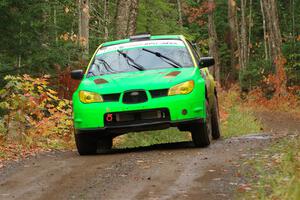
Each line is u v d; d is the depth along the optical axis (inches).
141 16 1605.6
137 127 571.5
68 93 936.3
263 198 336.8
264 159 461.1
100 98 579.2
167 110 569.3
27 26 903.7
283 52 2250.2
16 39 916.0
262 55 3329.2
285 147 498.9
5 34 909.8
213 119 729.6
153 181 407.8
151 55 641.6
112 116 574.2
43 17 951.6
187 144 641.0
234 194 354.9
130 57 642.8
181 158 502.3
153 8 1641.2
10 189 412.5
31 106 738.2
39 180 439.5
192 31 3164.4
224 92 2210.9
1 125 711.7
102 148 671.8
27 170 490.3
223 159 482.3
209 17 2378.2
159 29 1652.3
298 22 2844.5
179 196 359.3
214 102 730.2
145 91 572.1
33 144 697.0
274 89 2244.1
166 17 1776.6
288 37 2409.0
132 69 627.8
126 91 573.9
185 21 3203.7
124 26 1093.1
